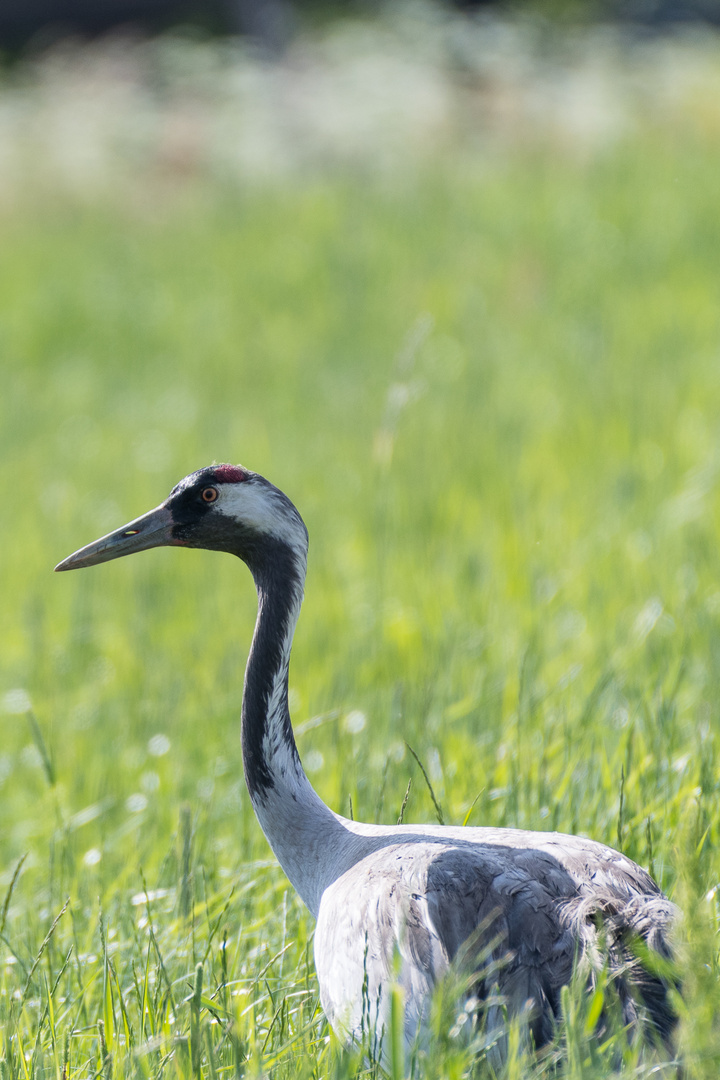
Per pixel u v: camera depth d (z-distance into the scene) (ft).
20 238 114.01
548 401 65.31
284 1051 17.62
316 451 63.77
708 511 44.19
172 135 122.31
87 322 94.84
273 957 20.51
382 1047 16.57
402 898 16.99
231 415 73.87
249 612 45.91
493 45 129.08
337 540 49.65
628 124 115.14
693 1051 14.12
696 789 22.95
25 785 35.01
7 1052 18.34
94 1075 17.81
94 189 119.34
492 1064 15.58
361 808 25.54
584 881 16.75
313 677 35.94
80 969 21.34
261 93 126.82
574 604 38.88
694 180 100.32
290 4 155.12
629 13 150.92
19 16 162.61
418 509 51.26
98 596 49.75
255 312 92.48
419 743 27.96
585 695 30.50
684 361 67.56
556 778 25.08
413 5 136.26
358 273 95.55
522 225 97.76
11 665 43.75
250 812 26.99
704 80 120.47
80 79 136.67
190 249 105.50
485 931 16.12
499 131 118.11
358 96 123.85
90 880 26.58
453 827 19.38
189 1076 16.97
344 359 81.46
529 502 49.98
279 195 114.32
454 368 75.10
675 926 14.94
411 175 113.09
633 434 55.93
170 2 161.89
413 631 37.37
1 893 28.14
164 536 21.40
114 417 77.51
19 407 81.51
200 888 24.57
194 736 33.91
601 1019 15.14
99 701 39.34
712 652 31.71
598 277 85.81
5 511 61.72
